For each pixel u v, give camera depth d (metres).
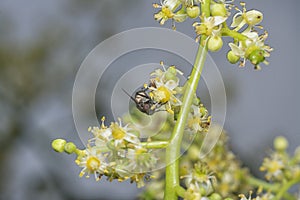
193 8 0.25
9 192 0.39
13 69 0.42
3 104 0.41
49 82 0.42
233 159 0.32
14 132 0.40
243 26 0.26
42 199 0.39
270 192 0.30
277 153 0.30
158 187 0.31
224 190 0.31
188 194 0.24
